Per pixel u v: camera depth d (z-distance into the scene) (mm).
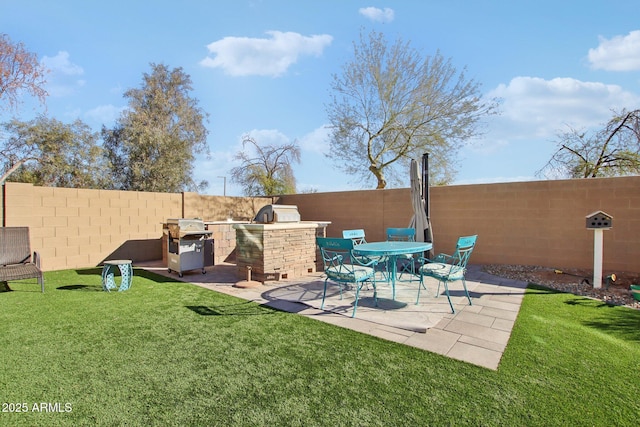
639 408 2268
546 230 7012
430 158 11641
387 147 12047
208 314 4324
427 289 5598
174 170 16922
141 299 5043
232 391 2516
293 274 6727
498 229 7578
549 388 2516
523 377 2676
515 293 5273
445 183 12492
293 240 6723
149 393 2482
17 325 3867
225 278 6637
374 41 11562
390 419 2174
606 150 9727
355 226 10031
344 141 12742
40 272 5406
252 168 16734
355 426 2111
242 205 11156
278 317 4207
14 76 10258
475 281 6152
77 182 15758
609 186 6344
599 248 5410
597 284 5434
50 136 15117
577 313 4273
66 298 5070
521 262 7309
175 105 18875
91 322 3994
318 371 2811
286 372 2799
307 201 11172
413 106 11289
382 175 12344
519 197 7312
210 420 2176
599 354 3080
